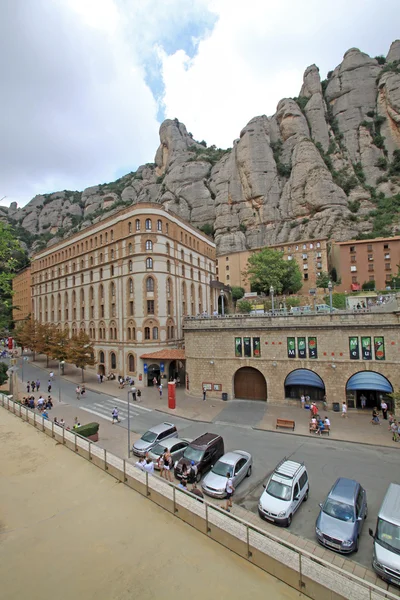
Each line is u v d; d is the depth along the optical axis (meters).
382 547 12.18
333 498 14.87
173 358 46.03
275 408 34.69
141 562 10.28
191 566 10.08
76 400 40.59
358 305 54.59
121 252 53.09
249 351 37.47
